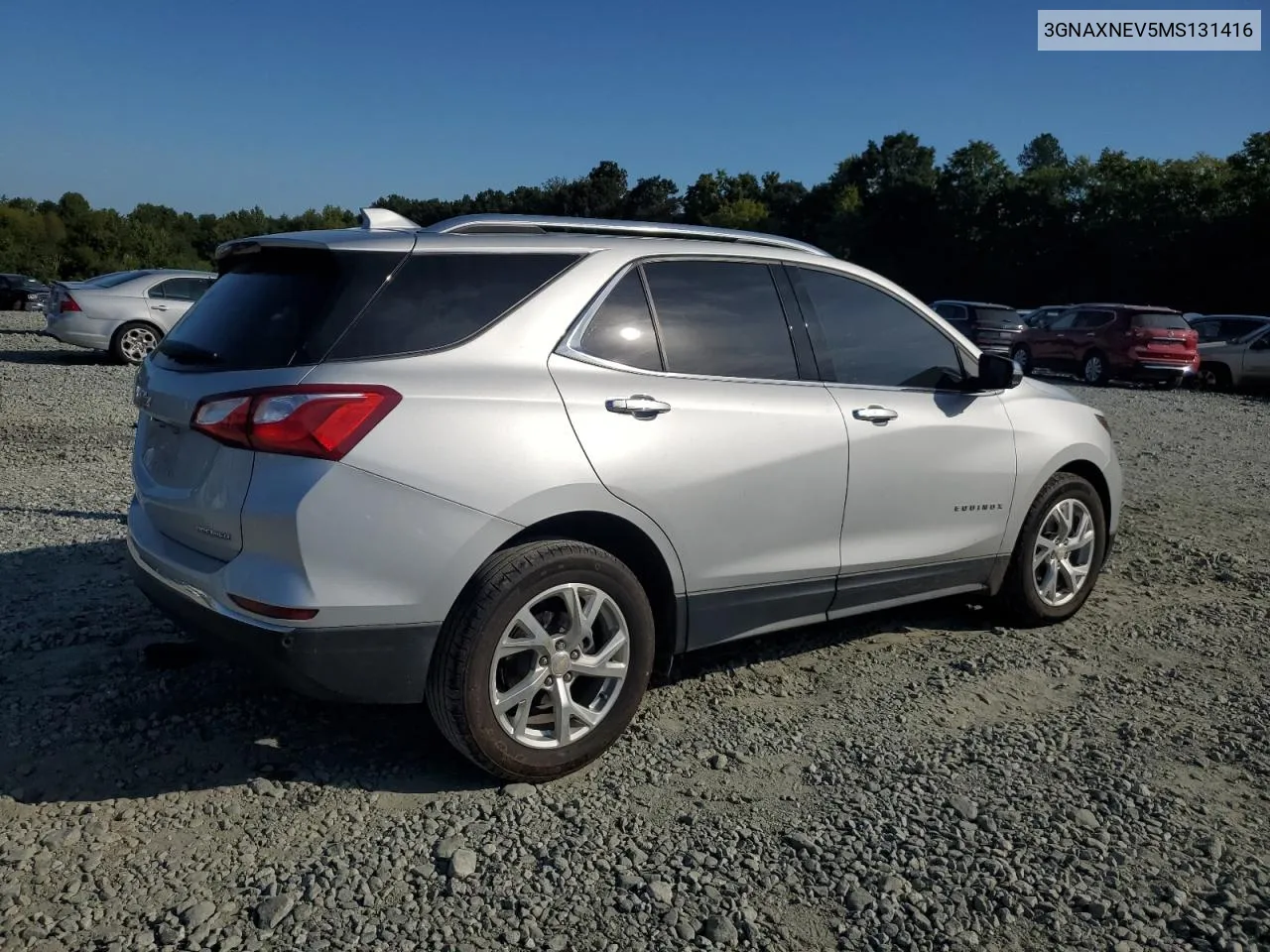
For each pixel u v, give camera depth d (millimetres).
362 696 3244
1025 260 55875
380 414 3158
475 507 3268
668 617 3873
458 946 2682
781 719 4078
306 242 3428
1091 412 5473
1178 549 6852
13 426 10531
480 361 3400
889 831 3254
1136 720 4145
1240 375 22234
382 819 3264
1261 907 2906
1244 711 4250
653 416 3684
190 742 3713
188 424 3326
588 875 2996
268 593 3107
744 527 3938
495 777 3508
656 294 3887
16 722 3797
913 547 4574
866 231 64062
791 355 4223
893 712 4168
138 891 2875
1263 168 43844
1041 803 3441
